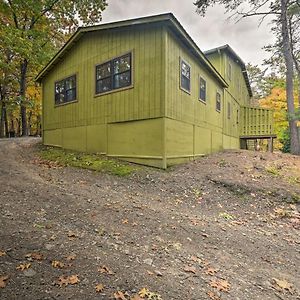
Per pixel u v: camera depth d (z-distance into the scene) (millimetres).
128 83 9414
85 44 11086
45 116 14242
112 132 10062
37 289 2627
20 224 4129
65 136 12547
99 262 3250
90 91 10961
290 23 13828
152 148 8797
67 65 12273
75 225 4367
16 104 21734
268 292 3129
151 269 3266
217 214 5750
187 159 10367
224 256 3912
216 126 14438
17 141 15516
